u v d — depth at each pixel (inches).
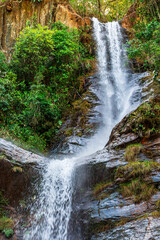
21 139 310.0
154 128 204.4
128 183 181.9
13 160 227.6
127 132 219.3
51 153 325.7
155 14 353.1
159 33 258.5
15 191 221.9
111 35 603.8
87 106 382.6
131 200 170.6
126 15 670.5
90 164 217.2
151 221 146.9
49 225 213.6
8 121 331.0
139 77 408.2
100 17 733.3
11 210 213.9
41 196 232.2
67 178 231.8
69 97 432.1
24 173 229.5
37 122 351.3
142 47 292.2
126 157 199.2
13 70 428.5
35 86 378.6
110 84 441.4
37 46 425.1
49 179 241.4
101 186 196.5
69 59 455.8
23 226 205.8
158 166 178.1
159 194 162.2
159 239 132.6
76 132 340.5
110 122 352.5
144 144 201.9
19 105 366.0
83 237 180.5
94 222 175.3
